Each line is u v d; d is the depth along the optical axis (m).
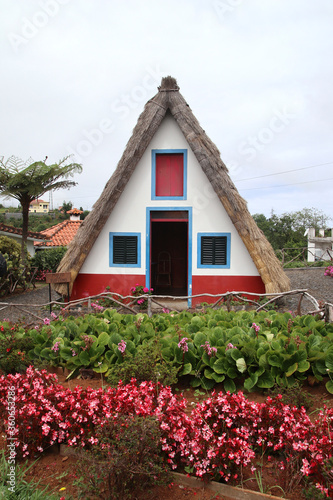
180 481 2.65
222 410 2.67
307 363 3.60
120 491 2.36
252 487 2.55
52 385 3.22
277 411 2.75
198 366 3.84
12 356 4.09
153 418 2.61
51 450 3.07
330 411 2.76
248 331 4.56
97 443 2.59
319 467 2.42
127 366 3.47
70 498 2.49
